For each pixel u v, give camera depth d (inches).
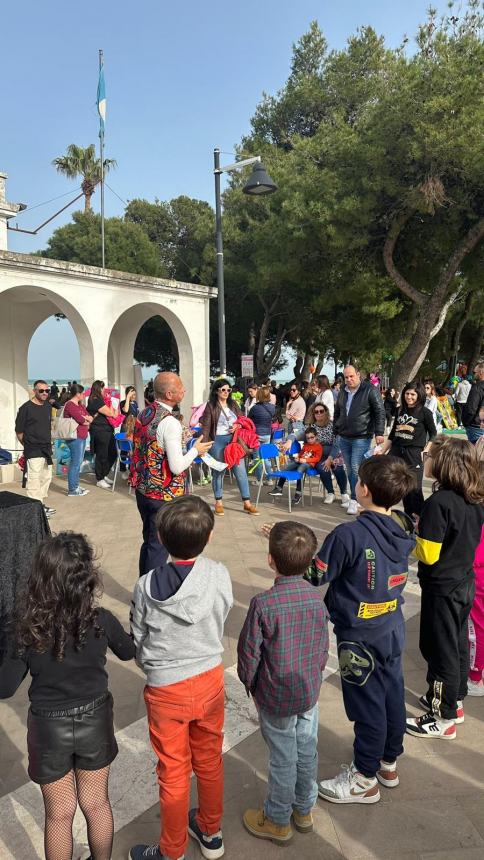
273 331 1077.1
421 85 489.4
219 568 81.1
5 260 384.8
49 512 290.2
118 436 358.6
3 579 125.3
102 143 765.3
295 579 83.6
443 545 104.1
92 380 455.8
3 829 89.0
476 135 456.1
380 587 87.7
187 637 77.4
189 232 1118.4
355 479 280.1
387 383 872.3
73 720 72.7
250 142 989.2
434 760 104.3
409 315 749.3
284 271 673.0
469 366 1034.1
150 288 483.2
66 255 1113.4
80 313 441.1
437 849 84.1
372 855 83.1
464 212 547.2
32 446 287.3
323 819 90.2
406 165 524.4
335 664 139.5
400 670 93.7
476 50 480.1
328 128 633.0
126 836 87.6
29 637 71.4
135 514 288.0
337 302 703.1
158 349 1154.7
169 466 153.4
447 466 103.2
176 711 77.4
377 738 90.2
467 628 112.1
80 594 72.4
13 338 515.2
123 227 1075.9
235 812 92.1
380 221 567.8
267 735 83.5
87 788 76.9
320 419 301.4
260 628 80.0
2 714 121.9
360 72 827.4
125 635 80.0
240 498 325.7
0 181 502.0
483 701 124.8
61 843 75.8
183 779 79.0
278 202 741.3
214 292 527.8
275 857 82.9
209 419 278.1
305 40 975.0
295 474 291.9
